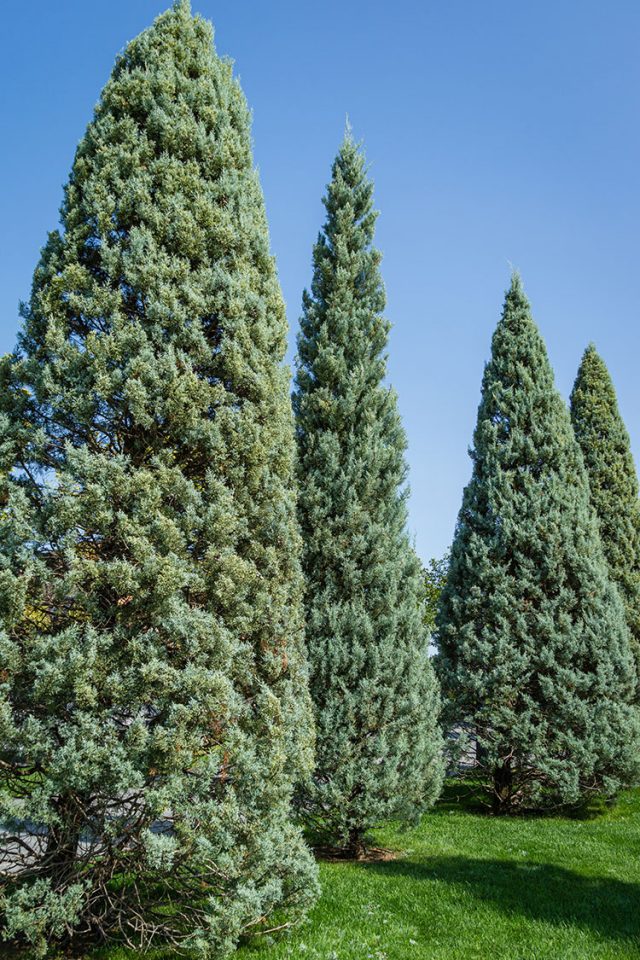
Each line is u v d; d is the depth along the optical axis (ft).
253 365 21.06
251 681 19.07
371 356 36.40
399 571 32.04
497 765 42.32
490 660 43.73
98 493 17.31
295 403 35.42
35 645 16.05
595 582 45.01
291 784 19.02
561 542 45.60
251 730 18.45
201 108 22.81
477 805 45.98
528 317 51.24
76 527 17.43
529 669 43.57
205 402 19.58
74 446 19.08
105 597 17.61
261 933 18.72
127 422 19.25
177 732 16.21
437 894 23.32
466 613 45.68
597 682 42.73
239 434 20.08
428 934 19.57
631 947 18.65
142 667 16.33
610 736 41.93
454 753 43.11
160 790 15.80
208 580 18.69
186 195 21.35
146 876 16.94
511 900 22.74
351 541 31.58
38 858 16.57
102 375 18.52
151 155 21.42
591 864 28.66
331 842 29.25
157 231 20.59
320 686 29.22
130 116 21.91
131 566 17.06
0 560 16.57
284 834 18.88
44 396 18.88
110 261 19.70
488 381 50.72
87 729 15.64
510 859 29.45
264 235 23.58
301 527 32.01
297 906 19.02
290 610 20.80
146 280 19.69
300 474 33.27
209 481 19.17
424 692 31.50
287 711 19.38
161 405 18.93
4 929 15.66
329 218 38.81
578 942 19.01
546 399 49.03
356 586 31.07
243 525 19.79
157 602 17.28
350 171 39.06
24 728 15.62
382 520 32.65
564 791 40.45
